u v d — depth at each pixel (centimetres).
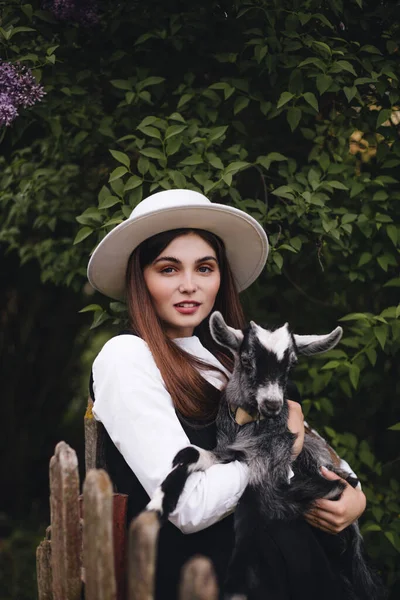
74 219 477
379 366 438
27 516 712
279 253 398
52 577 245
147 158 389
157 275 294
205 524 257
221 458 279
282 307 467
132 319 295
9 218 512
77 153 464
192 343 306
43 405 746
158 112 420
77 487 221
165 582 263
